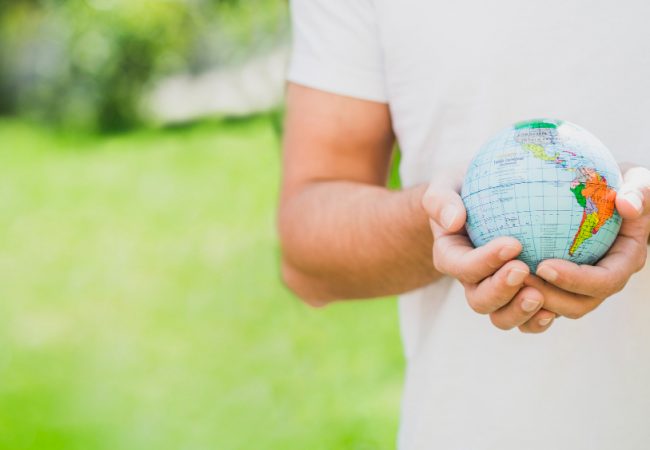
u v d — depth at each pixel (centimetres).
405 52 147
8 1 1260
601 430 138
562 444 139
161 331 525
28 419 428
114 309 570
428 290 153
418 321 155
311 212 154
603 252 121
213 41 1231
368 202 146
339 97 159
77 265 666
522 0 138
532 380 140
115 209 809
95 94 1231
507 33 139
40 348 516
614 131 138
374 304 523
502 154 123
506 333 142
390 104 155
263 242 668
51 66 1252
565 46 138
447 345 147
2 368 489
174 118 1232
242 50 1157
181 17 1237
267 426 400
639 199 117
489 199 122
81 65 1232
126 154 1049
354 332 491
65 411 434
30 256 696
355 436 379
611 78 138
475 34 141
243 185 838
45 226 775
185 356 488
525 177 120
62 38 1244
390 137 165
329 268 151
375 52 155
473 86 143
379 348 469
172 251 673
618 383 138
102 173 955
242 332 509
